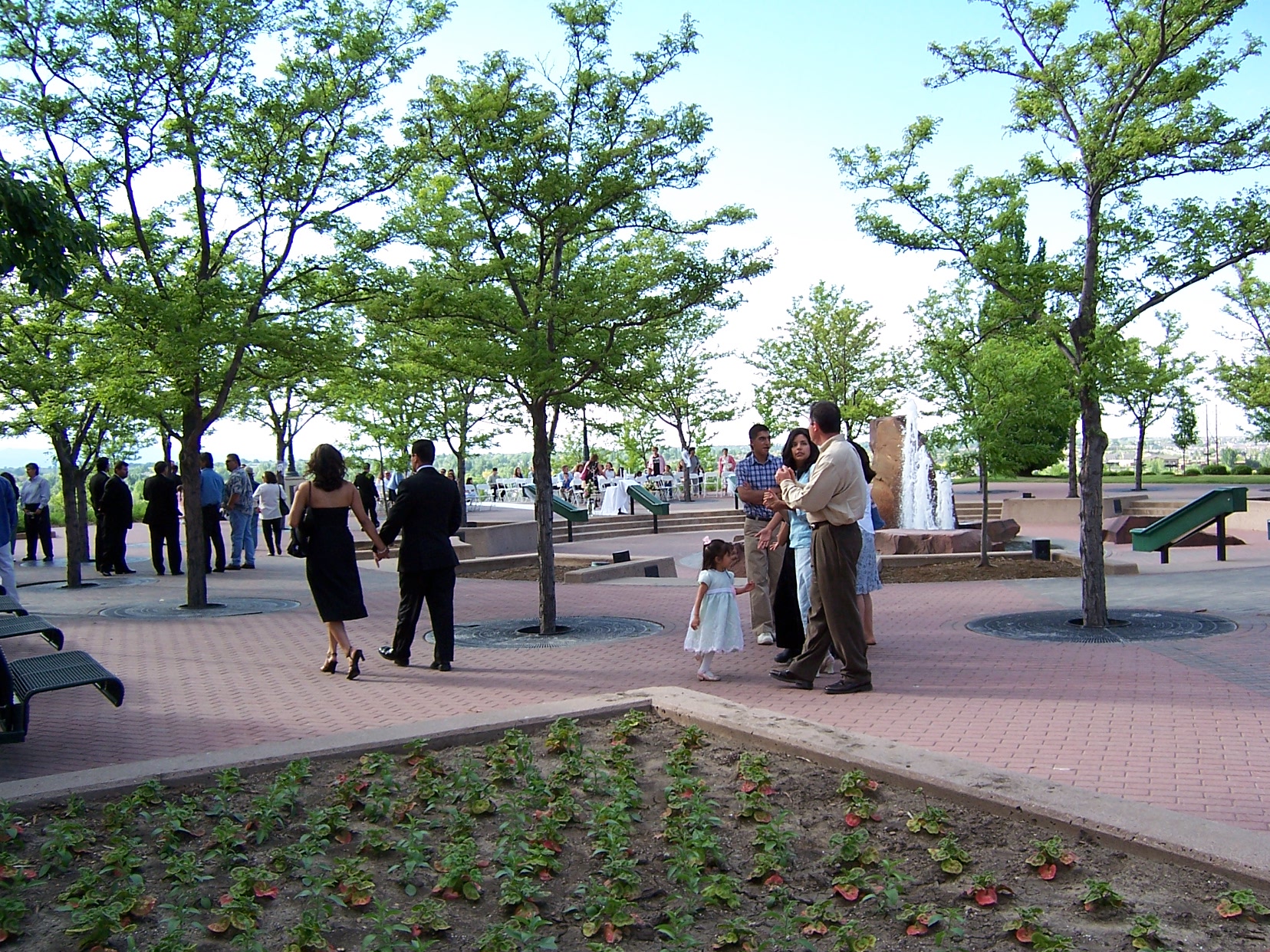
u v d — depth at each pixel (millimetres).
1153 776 5637
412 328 12820
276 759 5809
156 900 4164
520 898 4066
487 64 11609
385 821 5027
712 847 4410
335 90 13922
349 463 30016
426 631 12328
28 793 5211
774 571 10492
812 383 43719
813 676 8367
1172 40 10445
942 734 6695
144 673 9805
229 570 20281
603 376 11977
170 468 20312
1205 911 3830
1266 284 30578
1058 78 10906
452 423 27234
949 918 3756
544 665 9891
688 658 10023
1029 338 12078
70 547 17484
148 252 13922
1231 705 7238
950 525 24922
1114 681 8250
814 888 4215
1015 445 17359
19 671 6836
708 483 48969
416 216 13867
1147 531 18062
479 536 21016
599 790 5398
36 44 12883
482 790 5238
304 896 4207
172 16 12930
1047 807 4645
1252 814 4969
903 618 12570
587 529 31203
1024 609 12930
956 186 11781
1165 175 10891
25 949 3834
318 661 10367
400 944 3764
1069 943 3520
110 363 13938
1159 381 10953
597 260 14055
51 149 13172
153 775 5488
